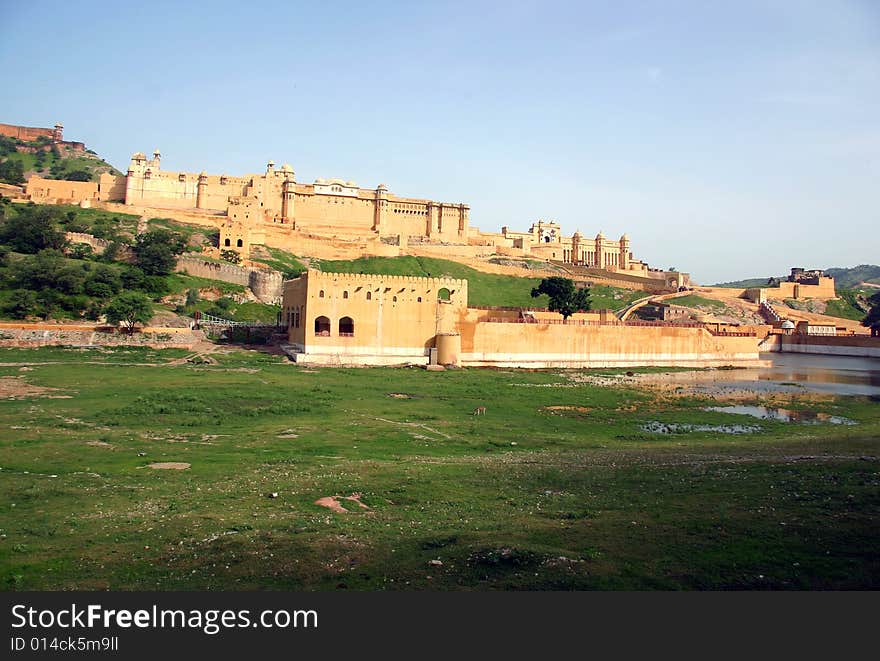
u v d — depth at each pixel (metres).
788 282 174.25
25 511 21.53
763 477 26.05
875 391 69.81
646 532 19.39
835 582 15.58
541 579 16.03
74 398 43.84
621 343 88.69
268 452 32.09
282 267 116.69
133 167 137.50
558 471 28.48
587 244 192.00
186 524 20.48
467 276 137.62
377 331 74.50
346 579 16.50
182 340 74.19
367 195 155.12
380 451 33.38
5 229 99.81
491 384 62.44
